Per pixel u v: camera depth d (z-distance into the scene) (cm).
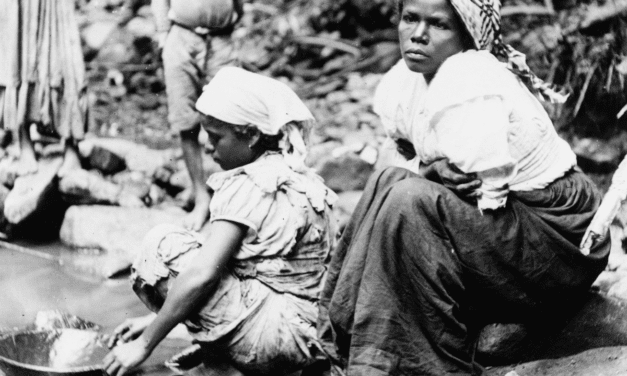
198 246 328
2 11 493
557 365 312
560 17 540
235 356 328
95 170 525
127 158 530
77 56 506
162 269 326
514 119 295
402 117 334
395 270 287
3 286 444
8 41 493
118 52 709
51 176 505
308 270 334
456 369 292
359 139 542
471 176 289
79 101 509
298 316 328
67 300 429
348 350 302
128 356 321
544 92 319
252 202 321
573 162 313
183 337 388
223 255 317
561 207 304
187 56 473
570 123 518
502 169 286
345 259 298
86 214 493
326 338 309
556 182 306
